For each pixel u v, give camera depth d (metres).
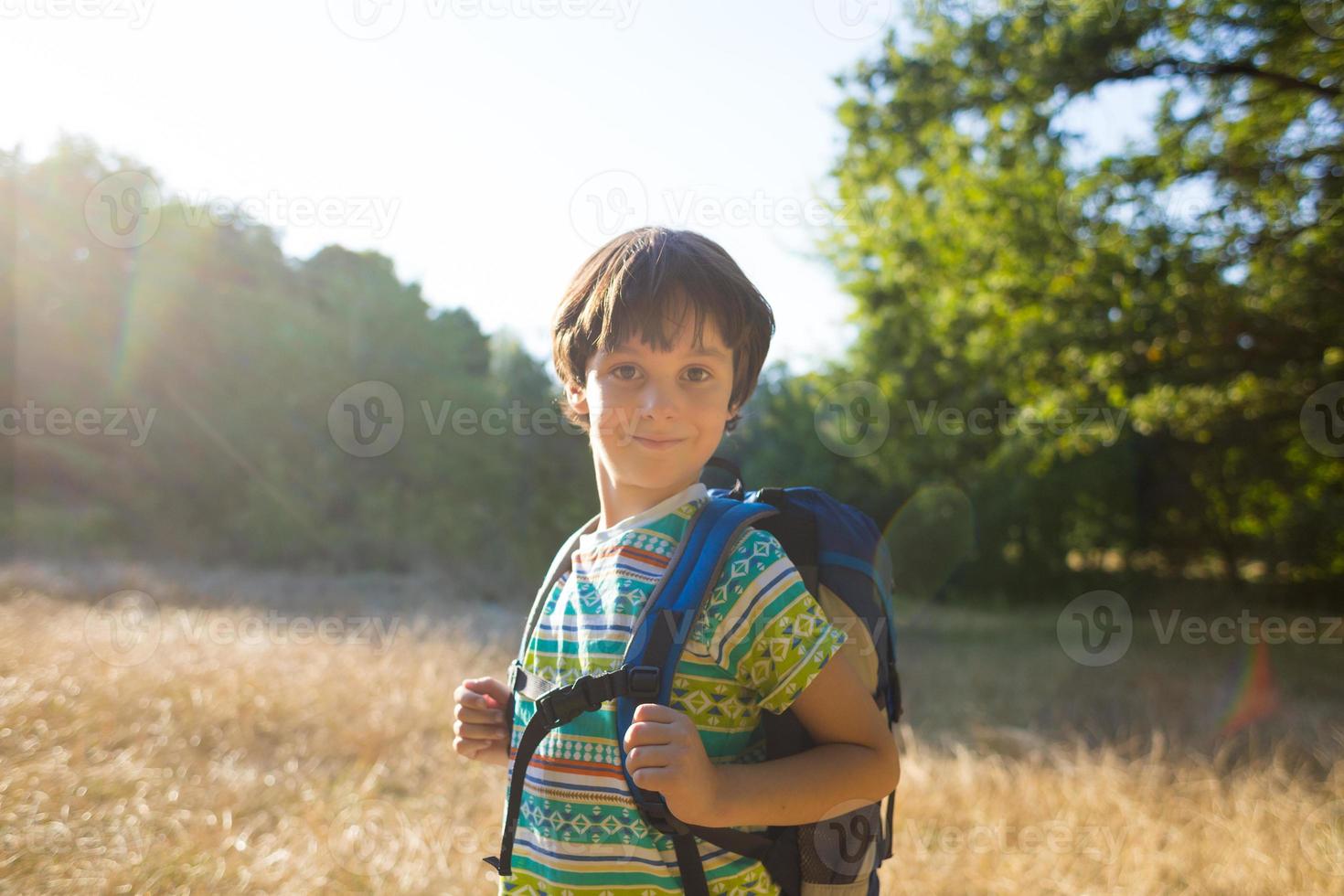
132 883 2.40
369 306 14.10
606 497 1.32
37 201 12.78
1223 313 8.75
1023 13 9.10
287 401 13.29
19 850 2.43
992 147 9.62
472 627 8.15
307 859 2.82
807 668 1.12
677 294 1.21
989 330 10.14
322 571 12.12
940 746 5.14
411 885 2.76
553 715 1.11
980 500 14.04
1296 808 3.83
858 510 1.40
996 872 3.21
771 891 1.16
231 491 12.94
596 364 1.26
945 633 10.94
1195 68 8.51
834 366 13.77
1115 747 4.91
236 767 3.62
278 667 5.19
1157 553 15.24
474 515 13.16
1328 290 8.34
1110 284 8.95
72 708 3.73
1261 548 13.93
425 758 4.04
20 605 6.31
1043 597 14.62
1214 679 7.35
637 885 1.11
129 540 12.48
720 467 1.45
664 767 1.01
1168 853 3.40
